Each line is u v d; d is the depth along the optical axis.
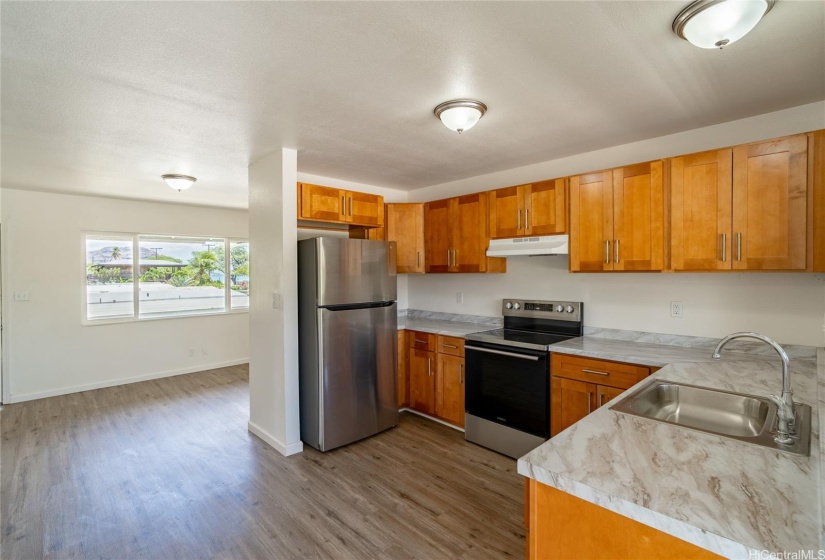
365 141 2.88
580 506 1.04
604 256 2.77
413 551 2.01
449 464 2.92
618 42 1.65
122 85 1.98
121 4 1.37
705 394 1.72
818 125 2.26
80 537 2.13
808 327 2.29
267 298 3.27
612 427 1.35
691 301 2.70
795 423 1.32
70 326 4.68
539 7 1.42
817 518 0.83
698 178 2.36
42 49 1.65
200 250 5.80
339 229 4.04
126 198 4.94
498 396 3.08
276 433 3.20
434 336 3.66
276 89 2.04
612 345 2.80
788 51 1.73
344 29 1.54
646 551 0.93
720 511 0.86
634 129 2.67
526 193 3.22
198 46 1.65
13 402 4.32
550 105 2.28
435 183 4.35
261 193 3.29
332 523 2.24
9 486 2.64
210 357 5.82
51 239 4.55
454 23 1.51
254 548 2.04
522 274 3.66
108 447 3.24
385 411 3.51
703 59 1.79
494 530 2.17
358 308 3.31
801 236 2.05
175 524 2.24
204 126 2.54
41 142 2.80
